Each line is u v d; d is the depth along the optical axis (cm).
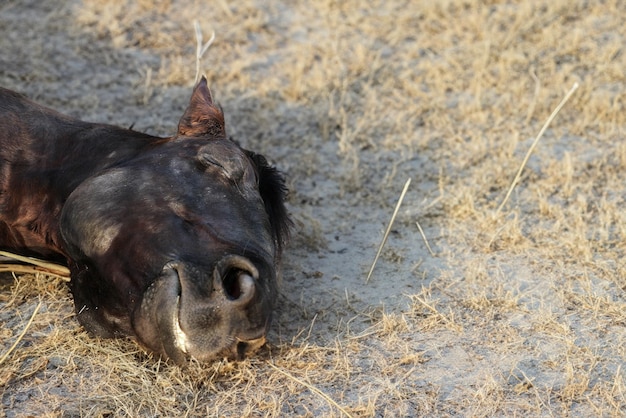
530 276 532
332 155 686
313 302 498
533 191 633
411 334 474
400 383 435
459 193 618
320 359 446
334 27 860
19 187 474
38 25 820
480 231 582
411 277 532
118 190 422
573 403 422
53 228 463
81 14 838
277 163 668
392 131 716
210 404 414
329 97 756
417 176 655
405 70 801
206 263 389
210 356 392
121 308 413
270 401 418
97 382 427
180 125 483
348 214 609
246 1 885
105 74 771
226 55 815
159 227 402
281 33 852
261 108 740
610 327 482
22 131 485
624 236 568
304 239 565
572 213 599
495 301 504
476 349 462
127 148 467
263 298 390
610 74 791
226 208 416
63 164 473
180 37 832
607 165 665
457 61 806
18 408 410
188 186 421
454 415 415
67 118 505
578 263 544
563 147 694
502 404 421
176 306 383
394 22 869
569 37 838
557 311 496
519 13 865
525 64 803
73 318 470
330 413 409
